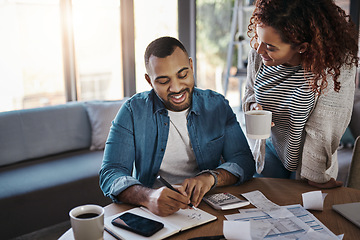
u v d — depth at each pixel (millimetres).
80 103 3070
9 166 2658
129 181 1275
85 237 938
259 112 1288
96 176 2508
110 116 3035
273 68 1448
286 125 1508
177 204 1141
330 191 1336
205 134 1521
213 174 1313
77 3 3311
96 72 3555
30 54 3270
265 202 1226
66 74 3357
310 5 1182
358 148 1541
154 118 1487
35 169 2582
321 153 1396
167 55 1325
